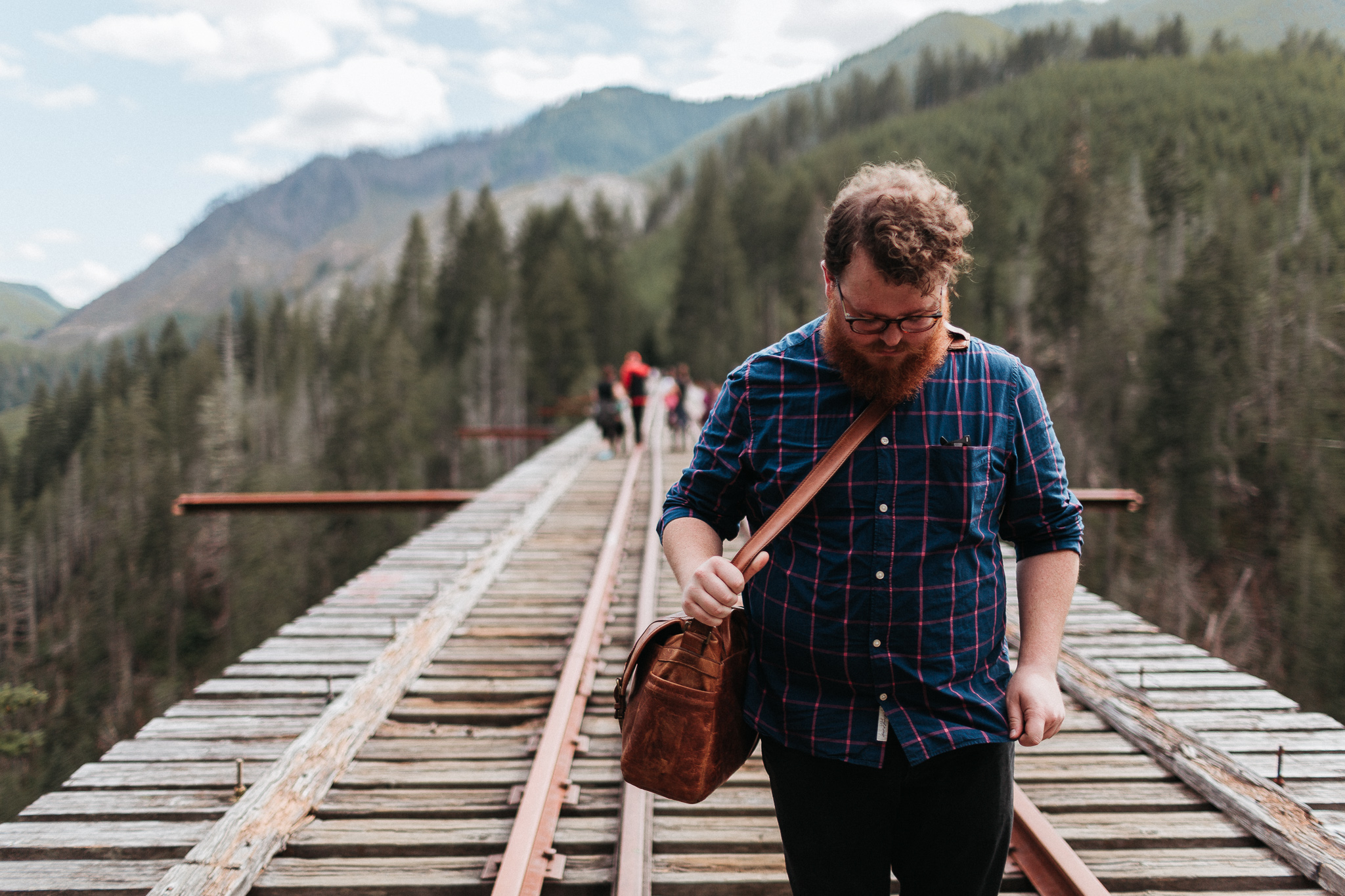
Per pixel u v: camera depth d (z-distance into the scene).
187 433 77.69
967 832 1.44
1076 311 63.12
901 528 1.38
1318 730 3.91
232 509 8.10
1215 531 41.62
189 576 57.41
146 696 51.66
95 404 103.69
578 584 6.78
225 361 99.62
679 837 3.05
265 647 5.14
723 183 98.88
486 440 80.44
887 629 1.39
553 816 3.15
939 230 1.18
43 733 16.39
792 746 1.47
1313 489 41.56
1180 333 49.22
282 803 3.12
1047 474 1.45
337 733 3.72
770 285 95.81
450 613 5.63
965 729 1.39
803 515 1.43
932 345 1.32
